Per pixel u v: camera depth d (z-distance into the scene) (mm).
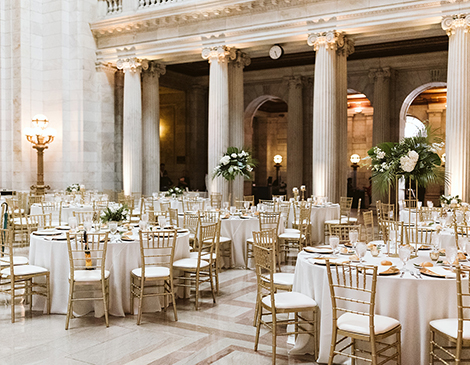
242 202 13117
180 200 13211
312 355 4984
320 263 4961
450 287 4324
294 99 20156
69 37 16234
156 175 17219
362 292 4520
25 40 15930
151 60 16672
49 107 16375
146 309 6352
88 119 16359
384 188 5898
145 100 16953
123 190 16188
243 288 7695
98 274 5891
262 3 13273
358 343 4555
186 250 7129
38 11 16281
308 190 20328
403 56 17828
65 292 6277
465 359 4062
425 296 4332
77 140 16188
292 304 4770
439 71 17609
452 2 11180
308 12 12812
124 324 5859
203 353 4941
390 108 18484
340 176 13664
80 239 6199
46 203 12211
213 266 8758
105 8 16438
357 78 19078
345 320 4328
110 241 6301
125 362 4676
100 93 16578
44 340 5277
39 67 16359
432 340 4258
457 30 11234
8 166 16062
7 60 16062
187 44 14734
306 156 20391
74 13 16109
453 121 11359
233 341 5312
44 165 16547
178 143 22578
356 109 24125
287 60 19578
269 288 5152
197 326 5801
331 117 12891
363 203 21781
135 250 6324
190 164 22406
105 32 16109
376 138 18312
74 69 16188
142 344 5176
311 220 11492
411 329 4363
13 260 6535
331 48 12734
